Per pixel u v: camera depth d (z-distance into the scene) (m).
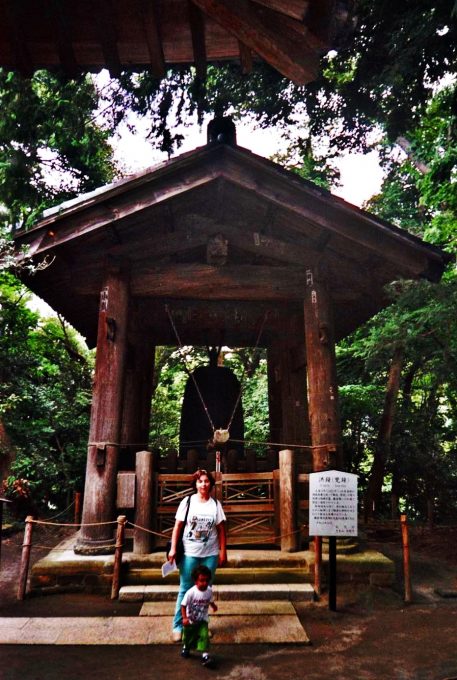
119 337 6.02
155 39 2.19
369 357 9.98
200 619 3.57
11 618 4.32
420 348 10.45
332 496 4.92
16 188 6.01
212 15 1.95
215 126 5.91
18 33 2.14
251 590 4.88
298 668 3.49
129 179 5.61
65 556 5.35
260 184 5.84
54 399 11.40
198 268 6.43
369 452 12.11
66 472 10.94
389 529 9.42
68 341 13.34
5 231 5.78
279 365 8.59
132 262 6.38
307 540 6.07
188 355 15.84
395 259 6.14
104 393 5.79
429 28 6.00
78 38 2.19
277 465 7.55
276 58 2.08
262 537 5.76
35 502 10.73
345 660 3.63
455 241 9.36
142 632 4.04
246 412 14.55
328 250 6.60
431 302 8.45
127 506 5.54
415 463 10.88
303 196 5.91
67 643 3.83
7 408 9.93
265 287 6.52
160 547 5.63
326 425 5.99
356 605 4.85
